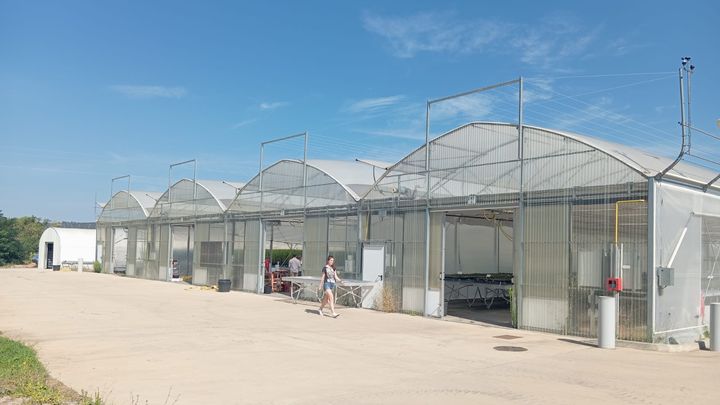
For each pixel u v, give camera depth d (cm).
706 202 1533
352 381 925
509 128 1639
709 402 823
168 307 2003
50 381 888
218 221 2948
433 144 1866
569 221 1470
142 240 3731
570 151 1485
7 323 1560
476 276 2470
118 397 812
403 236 1938
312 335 1409
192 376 952
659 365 1091
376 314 1878
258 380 927
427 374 984
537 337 1423
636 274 1328
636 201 1343
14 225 6406
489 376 972
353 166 2470
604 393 866
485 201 1681
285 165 2512
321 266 2272
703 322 1481
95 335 1370
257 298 2386
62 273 4131
